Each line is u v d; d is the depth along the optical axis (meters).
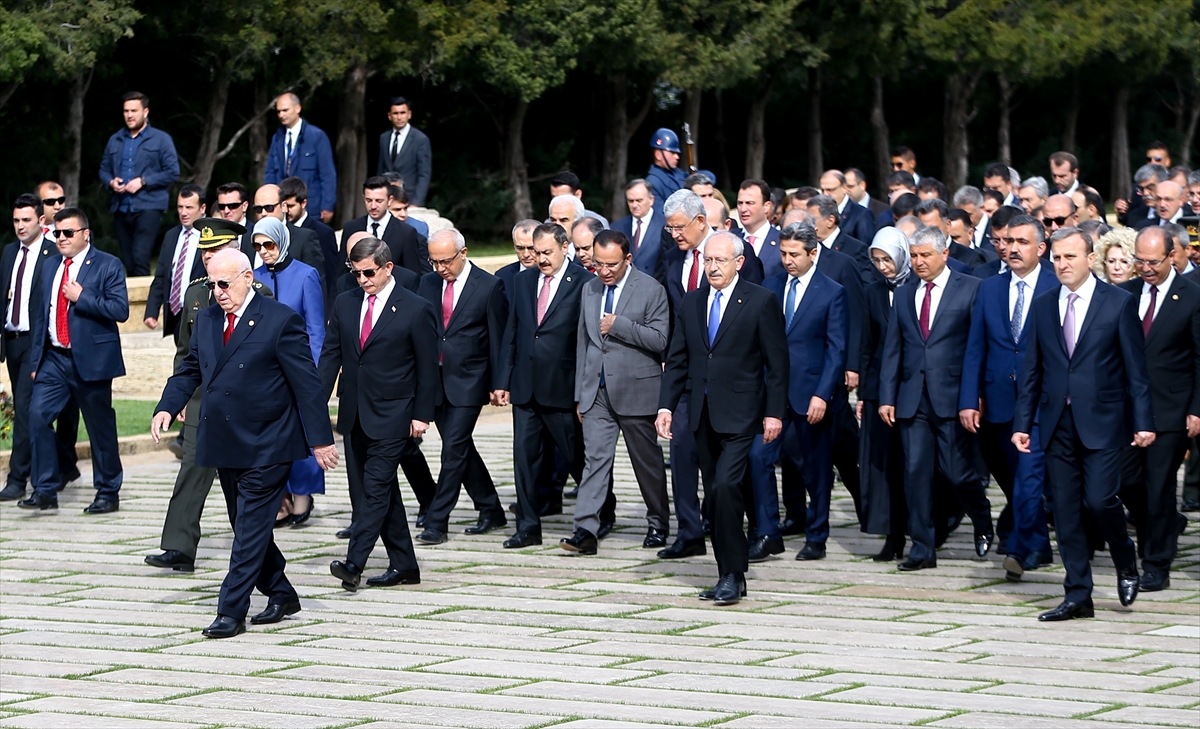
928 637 9.57
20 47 26.77
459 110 47.25
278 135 20.36
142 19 32.34
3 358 14.85
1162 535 10.88
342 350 11.14
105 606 10.77
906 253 11.65
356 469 11.33
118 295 14.12
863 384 11.74
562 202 13.23
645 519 13.71
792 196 15.74
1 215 35.38
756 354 10.57
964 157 54.56
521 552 12.35
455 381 12.66
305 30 32.34
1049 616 9.98
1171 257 11.02
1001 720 7.61
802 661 8.96
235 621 9.80
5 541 13.04
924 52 49.22
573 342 12.35
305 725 7.66
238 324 9.83
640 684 8.42
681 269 12.34
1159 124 66.31
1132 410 10.02
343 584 10.90
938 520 12.15
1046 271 11.41
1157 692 8.20
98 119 38.31
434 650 9.32
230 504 10.24
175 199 40.06
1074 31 49.09
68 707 8.10
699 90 47.66
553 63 38.53
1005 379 11.39
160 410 10.05
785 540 12.86
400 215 15.65
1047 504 12.70
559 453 13.75
